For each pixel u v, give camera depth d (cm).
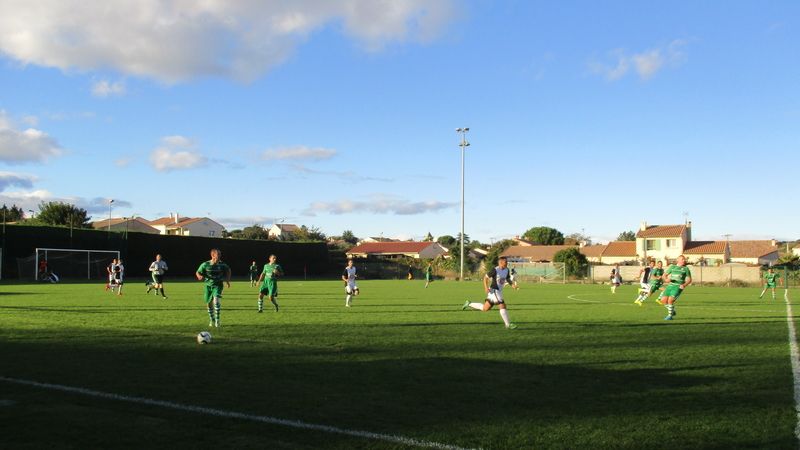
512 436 475
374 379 682
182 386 633
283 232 11681
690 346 977
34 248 3988
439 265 6431
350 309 1723
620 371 745
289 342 973
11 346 904
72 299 2053
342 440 462
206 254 5094
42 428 484
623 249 7694
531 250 8894
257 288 3158
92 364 754
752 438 476
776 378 707
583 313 1658
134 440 457
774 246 7369
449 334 1111
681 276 1468
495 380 683
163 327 1170
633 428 500
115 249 4434
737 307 1994
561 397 604
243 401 573
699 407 568
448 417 527
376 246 9812
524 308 1859
